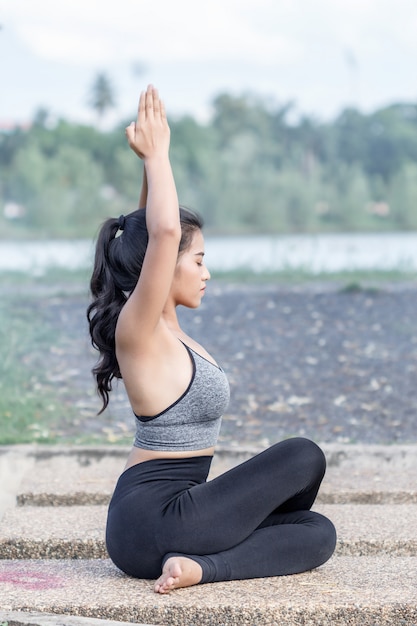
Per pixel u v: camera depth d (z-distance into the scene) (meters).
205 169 46.34
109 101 51.56
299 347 9.27
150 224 3.40
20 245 27.92
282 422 7.07
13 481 5.82
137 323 3.42
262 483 3.57
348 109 53.81
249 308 10.95
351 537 4.27
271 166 47.62
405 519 4.61
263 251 22.91
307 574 3.77
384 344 9.35
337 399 7.63
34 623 3.28
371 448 5.96
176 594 3.49
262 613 3.37
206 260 17.50
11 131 48.78
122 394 7.74
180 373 3.50
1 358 8.16
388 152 53.03
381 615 3.42
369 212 46.25
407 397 7.68
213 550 3.56
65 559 4.20
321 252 22.33
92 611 3.42
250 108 54.38
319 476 3.70
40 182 42.62
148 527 3.52
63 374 8.14
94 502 5.03
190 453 3.56
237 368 8.56
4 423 6.69
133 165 47.38
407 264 15.19
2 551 4.23
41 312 10.38
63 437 6.51
